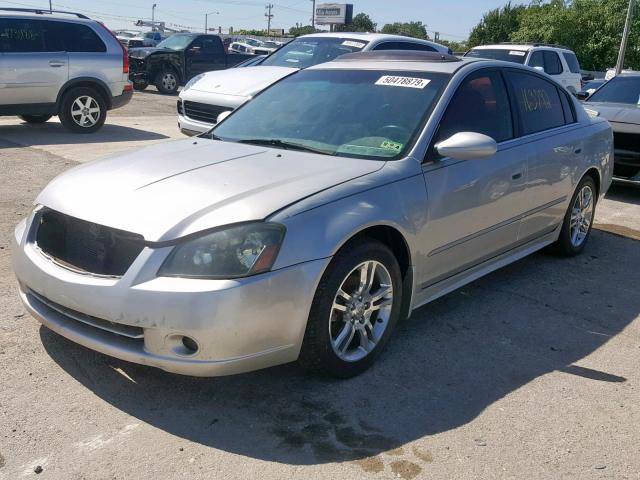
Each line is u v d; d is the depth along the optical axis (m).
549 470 2.84
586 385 3.59
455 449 2.95
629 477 2.82
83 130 11.18
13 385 3.28
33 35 10.43
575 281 5.28
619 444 3.05
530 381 3.60
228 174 3.46
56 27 10.62
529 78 5.12
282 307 3.05
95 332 3.17
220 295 2.89
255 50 22.86
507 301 4.77
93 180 3.52
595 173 5.88
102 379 3.38
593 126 5.85
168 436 2.95
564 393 3.49
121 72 11.31
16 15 10.27
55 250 3.38
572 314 4.59
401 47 9.54
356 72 4.64
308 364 3.34
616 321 4.51
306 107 4.45
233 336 2.94
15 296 4.33
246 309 2.94
